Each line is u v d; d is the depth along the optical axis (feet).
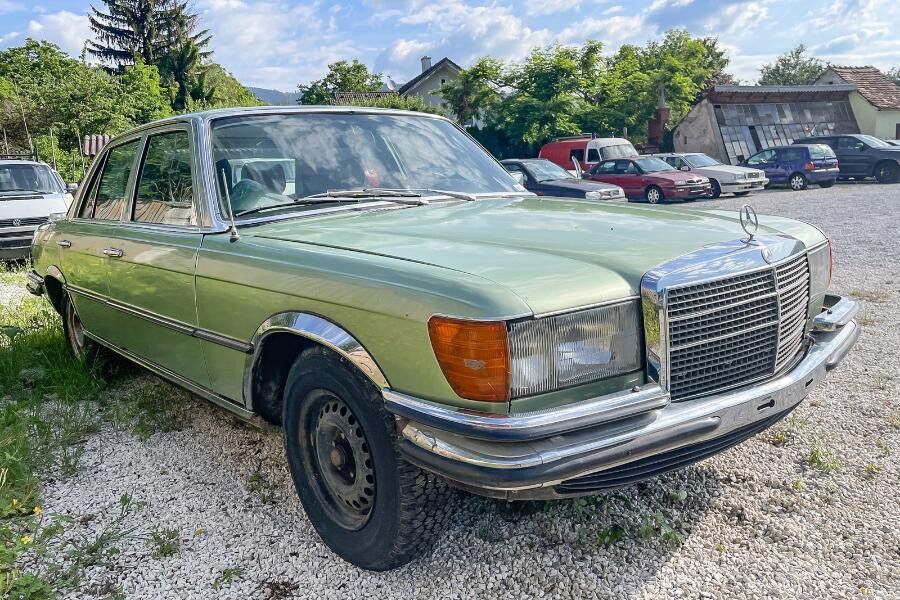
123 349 13.38
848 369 15.26
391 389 7.47
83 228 14.15
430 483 7.79
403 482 7.75
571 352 7.06
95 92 93.97
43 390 15.30
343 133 12.01
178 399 14.76
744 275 8.18
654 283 7.41
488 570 8.68
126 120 97.09
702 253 8.13
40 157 86.17
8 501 10.28
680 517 9.68
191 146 11.05
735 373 8.30
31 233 32.99
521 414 6.68
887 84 113.60
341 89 201.36
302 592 8.48
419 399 7.19
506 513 9.86
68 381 15.33
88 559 9.15
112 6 199.11
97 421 13.74
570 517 9.71
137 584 8.71
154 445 12.71
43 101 88.79
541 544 9.16
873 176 75.46
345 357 7.87
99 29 198.80
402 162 12.18
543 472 6.57
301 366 8.71
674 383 7.69
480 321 6.64
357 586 8.53
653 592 8.18
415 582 8.54
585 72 112.27
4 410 14.14
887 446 11.50
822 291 10.41
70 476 11.58
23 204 33.45
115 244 12.46
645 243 8.39
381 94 164.86
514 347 6.70
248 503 10.55
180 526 9.98
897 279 24.59
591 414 6.86
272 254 9.03
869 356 16.08
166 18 199.72
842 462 11.03
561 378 7.01
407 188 11.73
